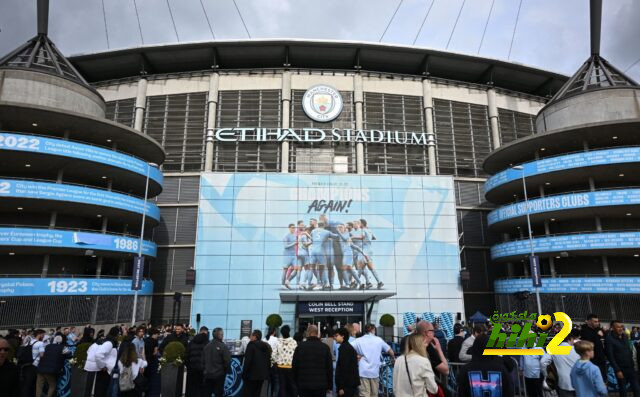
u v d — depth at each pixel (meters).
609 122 29.56
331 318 29.41
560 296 30.05
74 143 27.47
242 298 29.86
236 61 41.84
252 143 39.25
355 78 41.16
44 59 33.19
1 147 25.28
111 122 29.45
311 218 31.73
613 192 28.80
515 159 36.66
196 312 29.42
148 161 36.81
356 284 30.62
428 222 32.22
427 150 40.53
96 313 27.47
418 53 41.25
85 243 27.31
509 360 8.37
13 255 28.70
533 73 43.72
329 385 8.08
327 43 39.81
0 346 5.23
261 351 9.27
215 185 31.94
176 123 40.06
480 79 44.84
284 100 39.84
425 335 6.04
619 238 28.27
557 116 35.50
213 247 30.78
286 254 30.91
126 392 9.09
